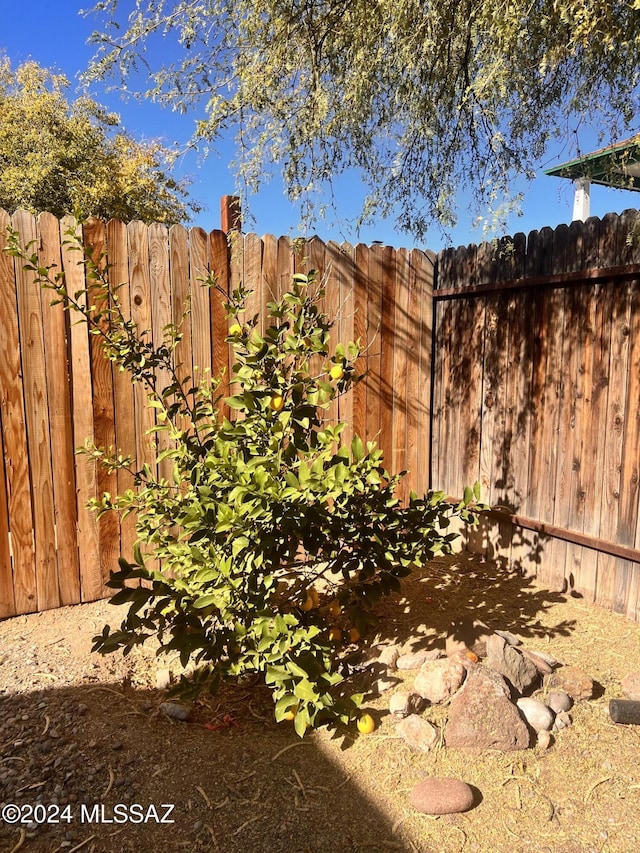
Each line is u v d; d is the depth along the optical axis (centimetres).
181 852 181
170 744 230
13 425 324
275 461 245
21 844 181
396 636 314
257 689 277
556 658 295
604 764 221
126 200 1360
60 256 327
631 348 328
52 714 243
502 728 227
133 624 233
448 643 288
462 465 455
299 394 265
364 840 187
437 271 470
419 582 395
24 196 1296
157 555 288
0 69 1503
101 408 346
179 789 206
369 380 443
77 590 352
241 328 274
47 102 1352
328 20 311
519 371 400
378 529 288
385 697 261
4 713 244
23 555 335
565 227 361
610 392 341
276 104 313
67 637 314
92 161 1377
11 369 321
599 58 296
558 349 372
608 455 345
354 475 261
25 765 213
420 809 198
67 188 1310
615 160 307
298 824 192
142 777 211
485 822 194
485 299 424
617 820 195
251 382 269
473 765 220
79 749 222
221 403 380
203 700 267
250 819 194
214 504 247
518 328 398
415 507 307
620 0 229
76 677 275
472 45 331
